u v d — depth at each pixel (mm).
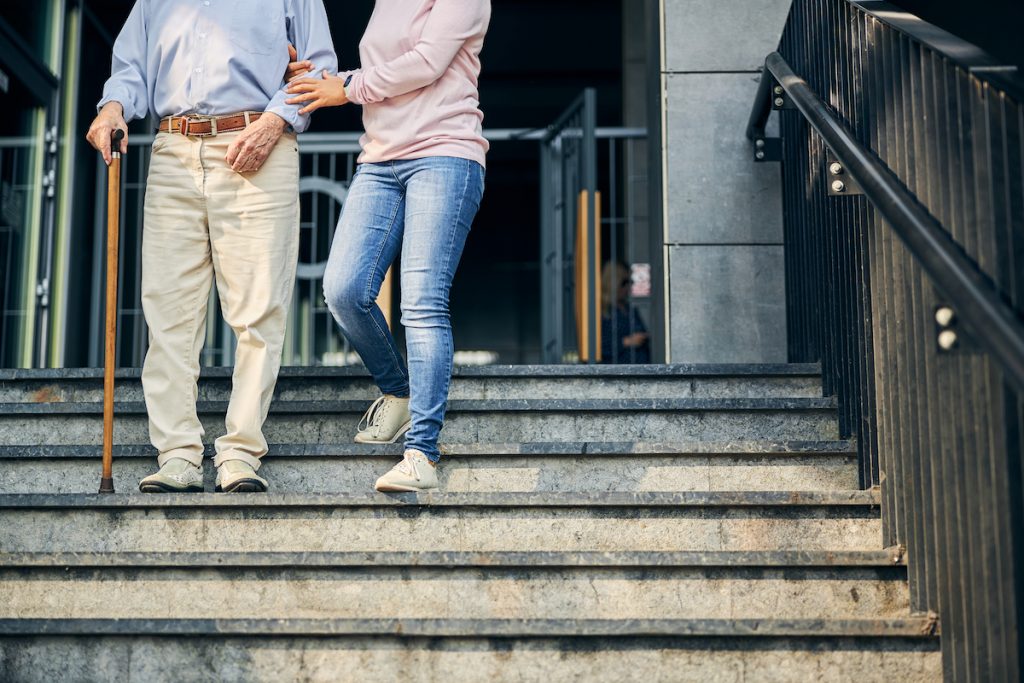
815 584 2527
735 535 2717
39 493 3021
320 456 2986
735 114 4355
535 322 12289
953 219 2207
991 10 6598
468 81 3057
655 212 4543
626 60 7727
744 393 3385
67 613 2547
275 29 3096
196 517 2719
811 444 2951
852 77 3053
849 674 2340
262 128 2973
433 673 2354
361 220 2988
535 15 9133
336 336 7449
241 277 2988
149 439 3223
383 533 2715
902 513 2566
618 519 2723
